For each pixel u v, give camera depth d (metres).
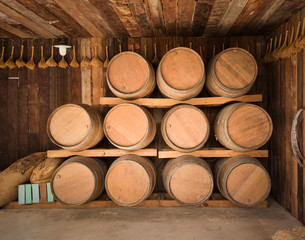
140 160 3.60
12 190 3.80
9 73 4.63
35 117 4.64
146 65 3.60
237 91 3.51
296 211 3.33
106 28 4.08
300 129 3.23
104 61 4.60
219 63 3.59
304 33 3.18
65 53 4.28
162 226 3.14
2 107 4.63
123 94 3.57
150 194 3.77
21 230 3.09
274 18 3.66
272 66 4.17
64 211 3.68
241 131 3.52
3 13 3.45
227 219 3.32
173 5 3.20
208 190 3.48
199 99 3.79
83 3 3.13
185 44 4.49
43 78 4.63
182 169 3.50
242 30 4.19
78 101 4.62
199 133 3.59
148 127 3.46
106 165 4.20
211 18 3.66
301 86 3.22
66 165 3.61
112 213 3.58
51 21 3.76
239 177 3.50
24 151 4.64
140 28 4.09
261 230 3.00
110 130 3.60
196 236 2.87
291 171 3.49
